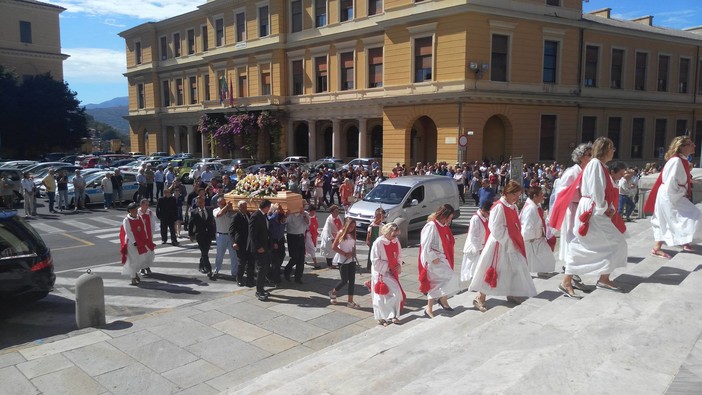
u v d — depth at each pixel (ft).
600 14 135.64
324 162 105.40
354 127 129.59
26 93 183.32
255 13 141.59
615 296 20.17
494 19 95.45
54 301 34.45
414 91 102.47
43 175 94.07
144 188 82.79
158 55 190.39
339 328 28.48
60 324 30.01
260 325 28.86
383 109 109.50
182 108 180.45
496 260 23.29
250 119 139.03
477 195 79.00
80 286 28.19
